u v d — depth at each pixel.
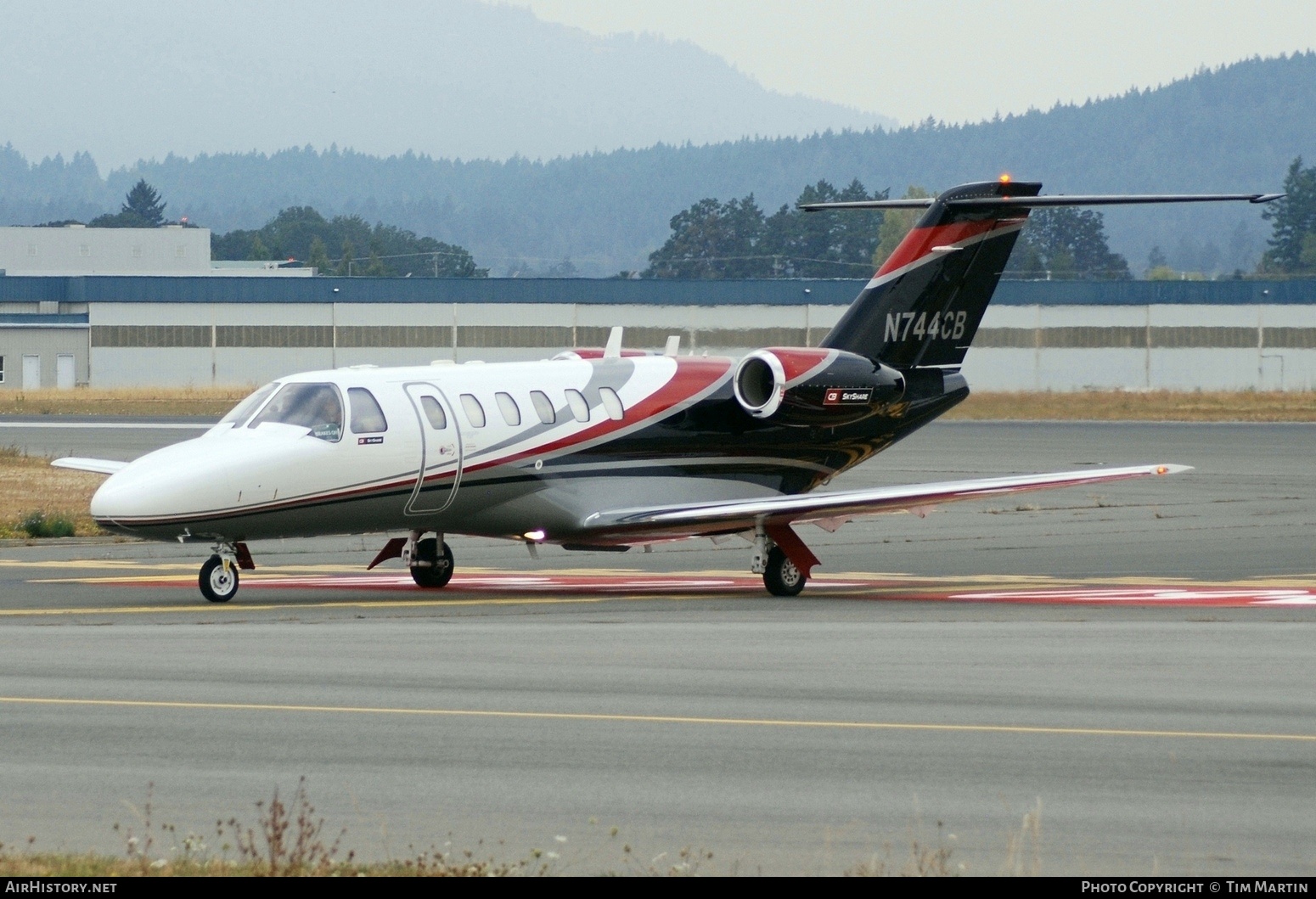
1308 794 38.78
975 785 39.53
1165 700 50.81
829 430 91.38
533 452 82.19
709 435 88.00
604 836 35.06
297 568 96.88
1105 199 83.75
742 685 53.09
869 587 86.38
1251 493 144.50
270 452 75.06
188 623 68.88
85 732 45.25
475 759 42.09
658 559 102.81
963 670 56.53
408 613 73.06
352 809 37.19
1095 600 79.12
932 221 92.56
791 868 32.69
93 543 109.38
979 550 105.81
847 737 44.91
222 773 40.47
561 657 59.03
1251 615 72.62
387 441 77.81
